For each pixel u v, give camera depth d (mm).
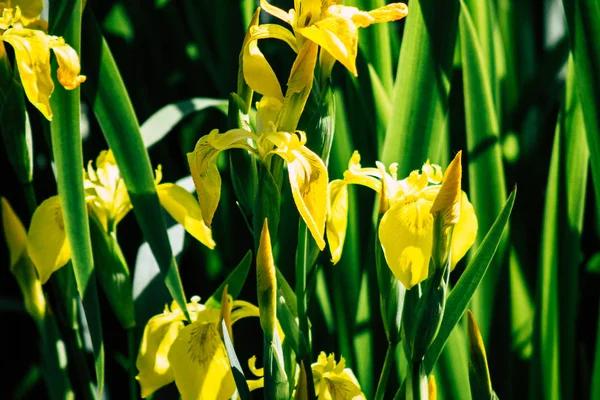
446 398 1219
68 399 1209
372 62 1291
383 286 1069
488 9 1350
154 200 1158
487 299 1274
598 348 1267
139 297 1249
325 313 1337
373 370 1255
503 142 1382
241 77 1077
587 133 1168
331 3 1046
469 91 1257
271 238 1056
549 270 1273
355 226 1277
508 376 1286
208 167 1055
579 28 1149
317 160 1033
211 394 1102
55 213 1174
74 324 1197
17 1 1165
